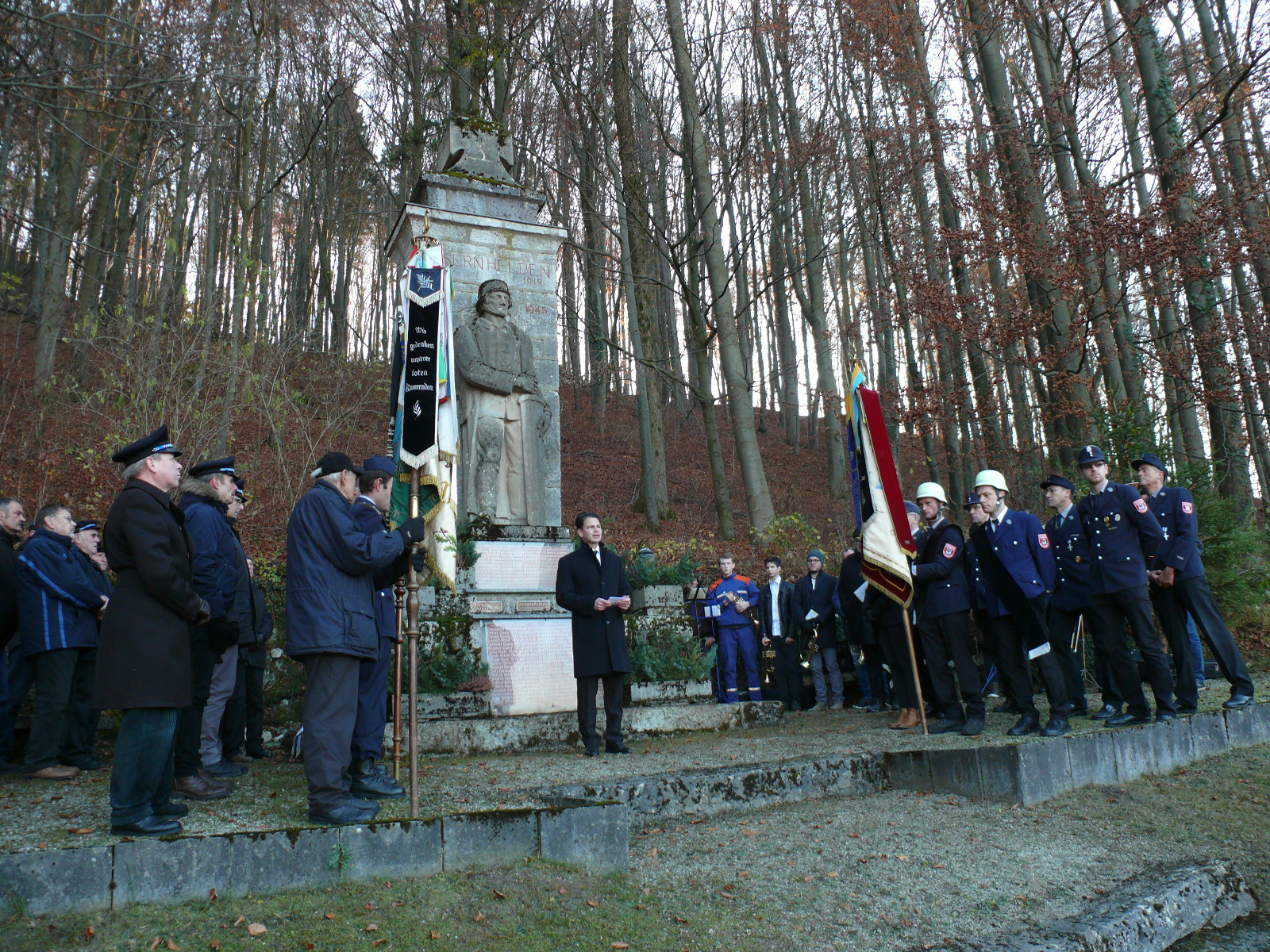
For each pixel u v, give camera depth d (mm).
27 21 10516
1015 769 5344
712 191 18891
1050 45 14133
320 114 27156
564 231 10508
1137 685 6582
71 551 5828
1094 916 3812
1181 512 7031
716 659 9508
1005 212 12500
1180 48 16172
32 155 19094
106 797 4855
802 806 5523
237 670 6297
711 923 3723
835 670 10047
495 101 18250
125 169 19312
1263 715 6926
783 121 22562
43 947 3012
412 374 5512
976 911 3926
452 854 3902
